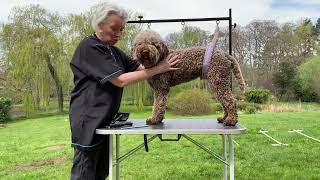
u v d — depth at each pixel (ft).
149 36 9.04
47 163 23.16
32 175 19.35
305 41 115.24
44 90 72.95
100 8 9.46
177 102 58.13
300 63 102.58
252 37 102.47
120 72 9.05
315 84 93.66
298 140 27.40
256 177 17.31
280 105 70.28
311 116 49.03
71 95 9.46
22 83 72.38
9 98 71.20
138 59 8.99
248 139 28.14
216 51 9.91
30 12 73.97
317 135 29.91
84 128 9.04
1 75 78.69
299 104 78.95
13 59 71.36
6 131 51.16
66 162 23.11
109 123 9.43
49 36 72.69
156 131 8.95
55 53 72.59
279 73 99.66
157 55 8.89
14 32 73.31
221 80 9.77
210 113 57.67
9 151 29.37
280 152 22.99
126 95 68.18
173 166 19.92
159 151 23.88
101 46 9.19
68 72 72.13
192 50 9.99
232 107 9.80
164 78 9.95
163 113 10.14
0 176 19.81
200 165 19.95
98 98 9.14
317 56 101.40
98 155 9.49
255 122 40.88
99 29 9.39
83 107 9.13
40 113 78.59
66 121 61.00
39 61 71.82
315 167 19.16
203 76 10.04
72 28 71.67
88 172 9.32
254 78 99.66
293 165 19.65
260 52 103.04
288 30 113.60
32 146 31.96
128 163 20.72
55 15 75.41
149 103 68.08
